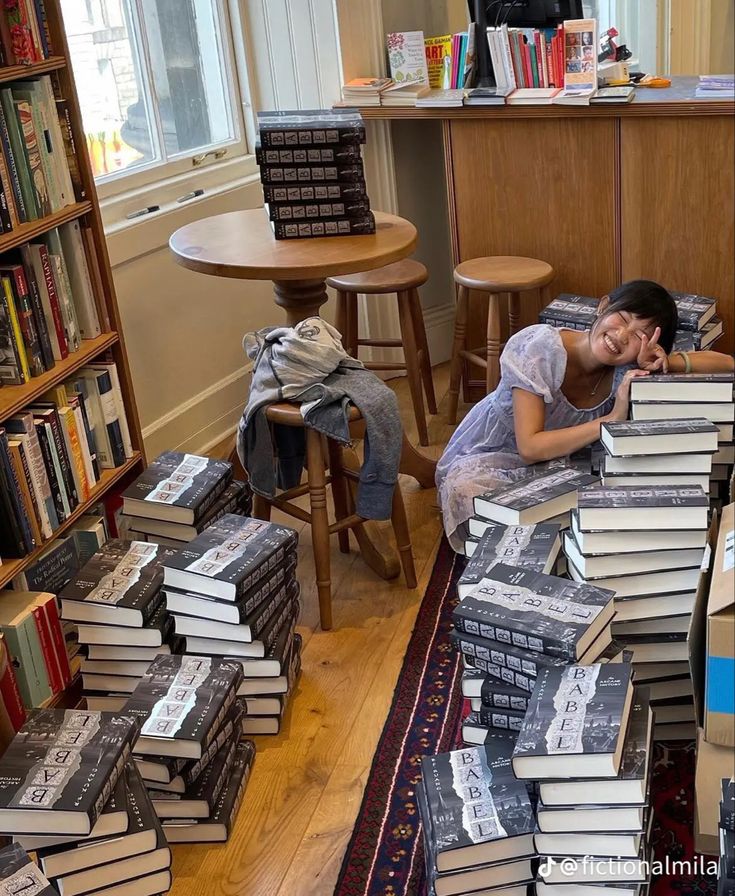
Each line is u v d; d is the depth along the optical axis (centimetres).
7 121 237
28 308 246
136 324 357
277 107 418
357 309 405
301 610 292
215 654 237
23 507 240
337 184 304
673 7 523
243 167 414
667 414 243
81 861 184
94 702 244
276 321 431
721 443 243
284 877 203
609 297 269
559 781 168
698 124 346
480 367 415
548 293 378
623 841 171
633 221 368
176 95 386
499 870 178
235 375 412
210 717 208
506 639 193
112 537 289
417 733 238
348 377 277
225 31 402
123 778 194
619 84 369
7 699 228
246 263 285
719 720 180
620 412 259
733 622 174
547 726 173
